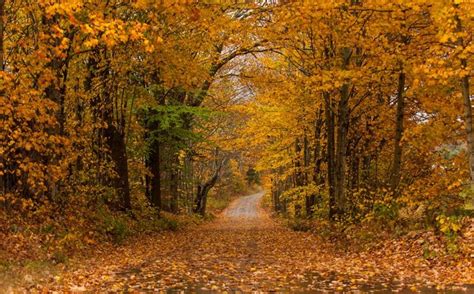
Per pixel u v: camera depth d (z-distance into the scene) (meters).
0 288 7.64
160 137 23.59
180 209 41.06
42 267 9.97
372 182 24.14
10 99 11.88
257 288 8.26
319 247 15.37
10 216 13.16
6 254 10.45
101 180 21.94
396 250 12.02
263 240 19.25
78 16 12.95
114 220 17.41
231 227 31.12
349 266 10.82
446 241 10.96
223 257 13.22
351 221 17.03
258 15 15.05
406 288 7.94
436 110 16.64
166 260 12.38
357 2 15.48
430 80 12.35
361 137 24.22
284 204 48.72
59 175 13.88
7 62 15.31
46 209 14.23
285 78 21.12
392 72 15.43
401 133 16.55
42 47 11.63
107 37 10.44
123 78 19.09
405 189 16.08
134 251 14.70
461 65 12.20
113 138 20.73
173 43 17.14
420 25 14.59
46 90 14.76
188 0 11.95
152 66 18.48
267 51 19.33
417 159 21.75
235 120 36.75
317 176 28.42
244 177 98.19
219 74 30.44
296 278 9.31
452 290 7.61
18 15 15.82
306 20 13.97
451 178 15.76
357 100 21.11
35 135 12.50
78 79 18.34
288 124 27.47
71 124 18.19
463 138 16.92
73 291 7.94
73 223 14.84
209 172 58.41
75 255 12.41
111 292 7.91
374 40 15.12
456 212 13.00
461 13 11.17
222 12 14.69
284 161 31.33
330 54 17.17
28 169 12.73
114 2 14.33
